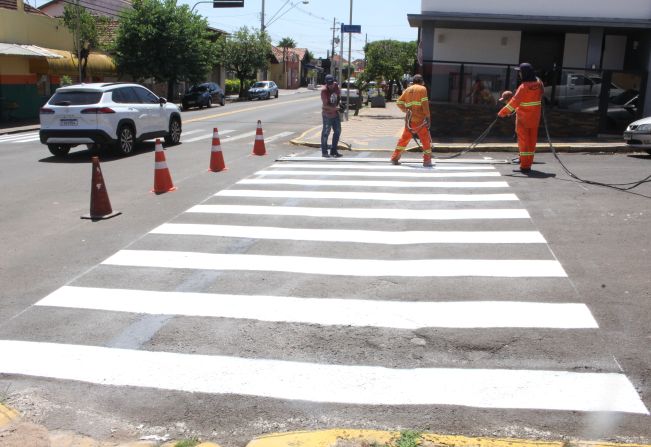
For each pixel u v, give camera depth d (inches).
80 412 152.8
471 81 651.5
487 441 135.6
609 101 643.5
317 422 146.6
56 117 563.5
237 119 1031.6
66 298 221.3
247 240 284.5
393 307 207.3
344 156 555.5
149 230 306.5
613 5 648.4
